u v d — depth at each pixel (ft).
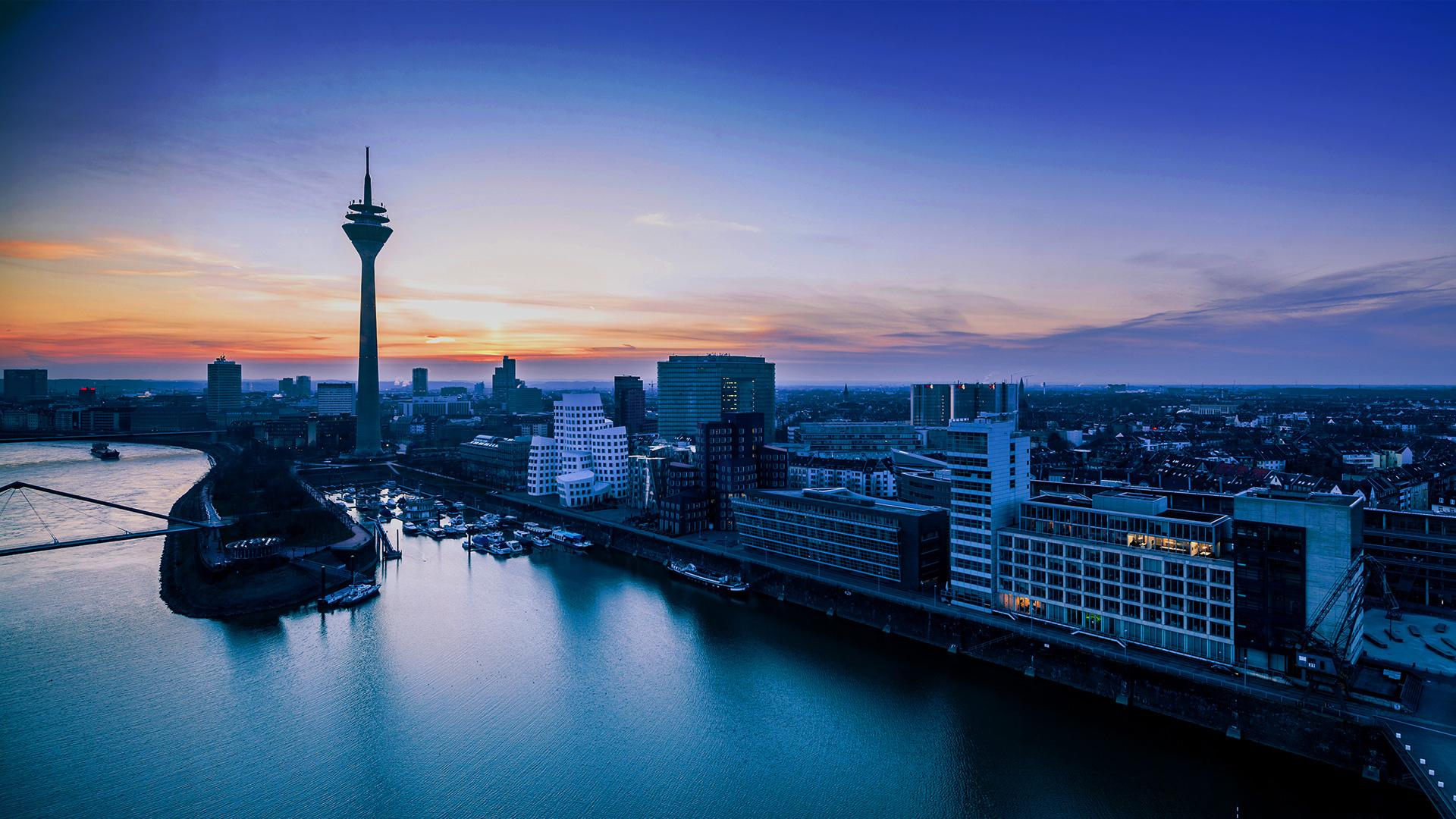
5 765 398.62
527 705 472.03
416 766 399.65
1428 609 553.23
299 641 586.86
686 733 434.71
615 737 430.61
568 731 437.99
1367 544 595.47
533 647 574.15
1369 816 344.90
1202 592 453.99
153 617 643.45
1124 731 426.10
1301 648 408.05
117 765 398.83
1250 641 432.25
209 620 638.12
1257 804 355.56
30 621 628.28
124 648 569.64
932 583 633.61
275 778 387.34
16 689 494.18
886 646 569.64
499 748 418.92
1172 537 484.74
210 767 397.80
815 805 363.35
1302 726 390.42
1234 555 440.45
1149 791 367.86
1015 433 585.63
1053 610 528.22
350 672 525.75
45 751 414.41
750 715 456.04
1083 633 506.07
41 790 375.45
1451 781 329.31
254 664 539.70
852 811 358.84
